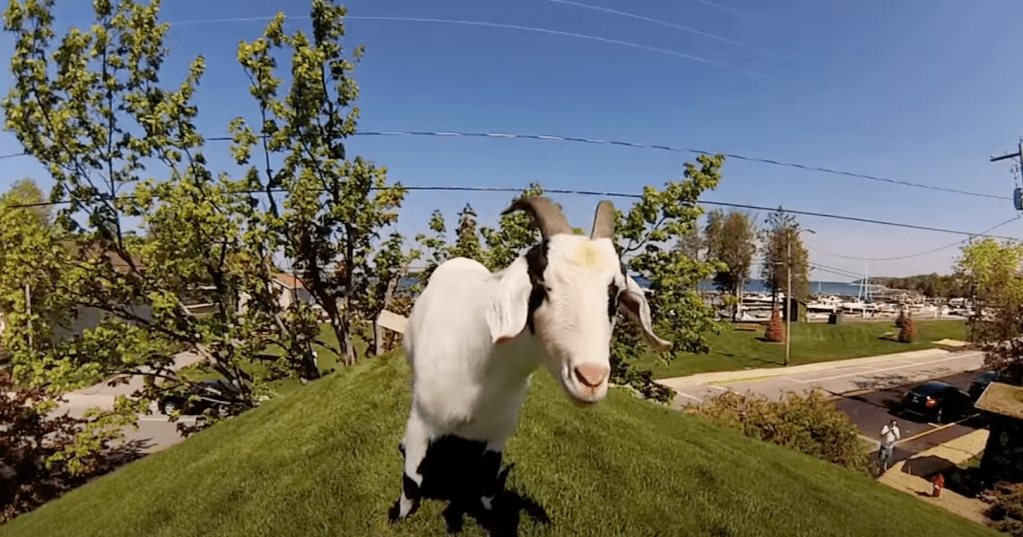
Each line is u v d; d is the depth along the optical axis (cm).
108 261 1092
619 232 1137
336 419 577
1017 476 1361
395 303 1332
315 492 416
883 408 2184
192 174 1073
